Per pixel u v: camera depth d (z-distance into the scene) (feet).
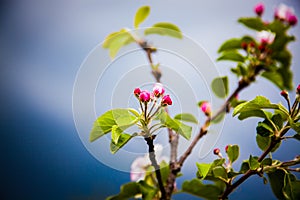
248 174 2.43
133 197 2.38
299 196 2.48
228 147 2.52
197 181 2.37
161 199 2.25
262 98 2.47
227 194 2.45
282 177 2.54
